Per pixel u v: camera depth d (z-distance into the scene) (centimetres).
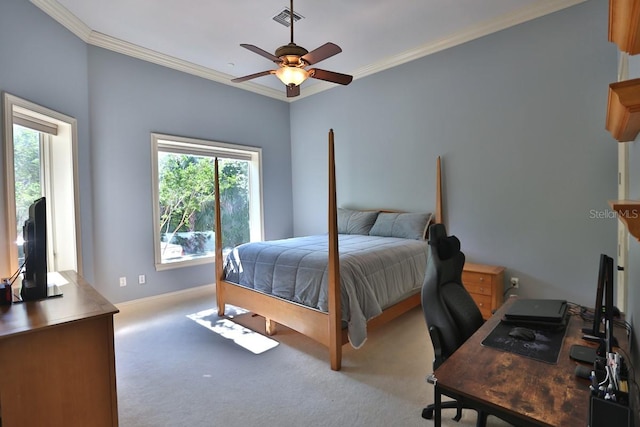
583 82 289
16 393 135
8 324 139
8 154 234
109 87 353
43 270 178
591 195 289
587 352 113
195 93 428
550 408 85
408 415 185
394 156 422
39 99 268
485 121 345
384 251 299
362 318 238
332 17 316
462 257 185
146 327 314
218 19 315
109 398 157
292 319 263
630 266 151
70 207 311
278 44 368
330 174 226
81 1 283
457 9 308
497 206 341
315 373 230
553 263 310
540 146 313
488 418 180
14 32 243
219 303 343
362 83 452
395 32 348
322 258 265
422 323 323
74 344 148
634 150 131
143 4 289
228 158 481
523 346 122
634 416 67
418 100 396
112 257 359
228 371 234
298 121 541
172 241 421
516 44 322
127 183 369
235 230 494
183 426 178
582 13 287
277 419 183
